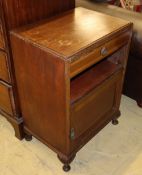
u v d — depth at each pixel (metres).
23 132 1.38
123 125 1.51
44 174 1.23
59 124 1.11
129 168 1.27
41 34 1.03
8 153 1.34
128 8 1.53
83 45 0.96
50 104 1.08
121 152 1.35
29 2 1.08
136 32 1.28
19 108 1.30
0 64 1.18
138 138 1.43
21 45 1.03
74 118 1.12
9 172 1.25
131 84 1.55
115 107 1.44
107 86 1.25
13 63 1.14
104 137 1.43
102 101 1.29
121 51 1.27
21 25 1.10
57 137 1.17
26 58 1.05
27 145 1.38
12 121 1.35
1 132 1.45
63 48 0.94
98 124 1.35
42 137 1.27
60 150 1.21
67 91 0.98
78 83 1.17
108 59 1.34
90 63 1.02
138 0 1.52
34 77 1.07
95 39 1.00
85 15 1.21
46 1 1.16
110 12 1.42
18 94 1.25
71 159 1.23
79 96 1.10
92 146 1.38
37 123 1.24
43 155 1.33
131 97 1.63
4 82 1.23
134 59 1.42
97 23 1.14
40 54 0.97
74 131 1.17
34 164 1.28
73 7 1.31
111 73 1.25
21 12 1.07
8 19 1.04
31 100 1.18
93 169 1.26
